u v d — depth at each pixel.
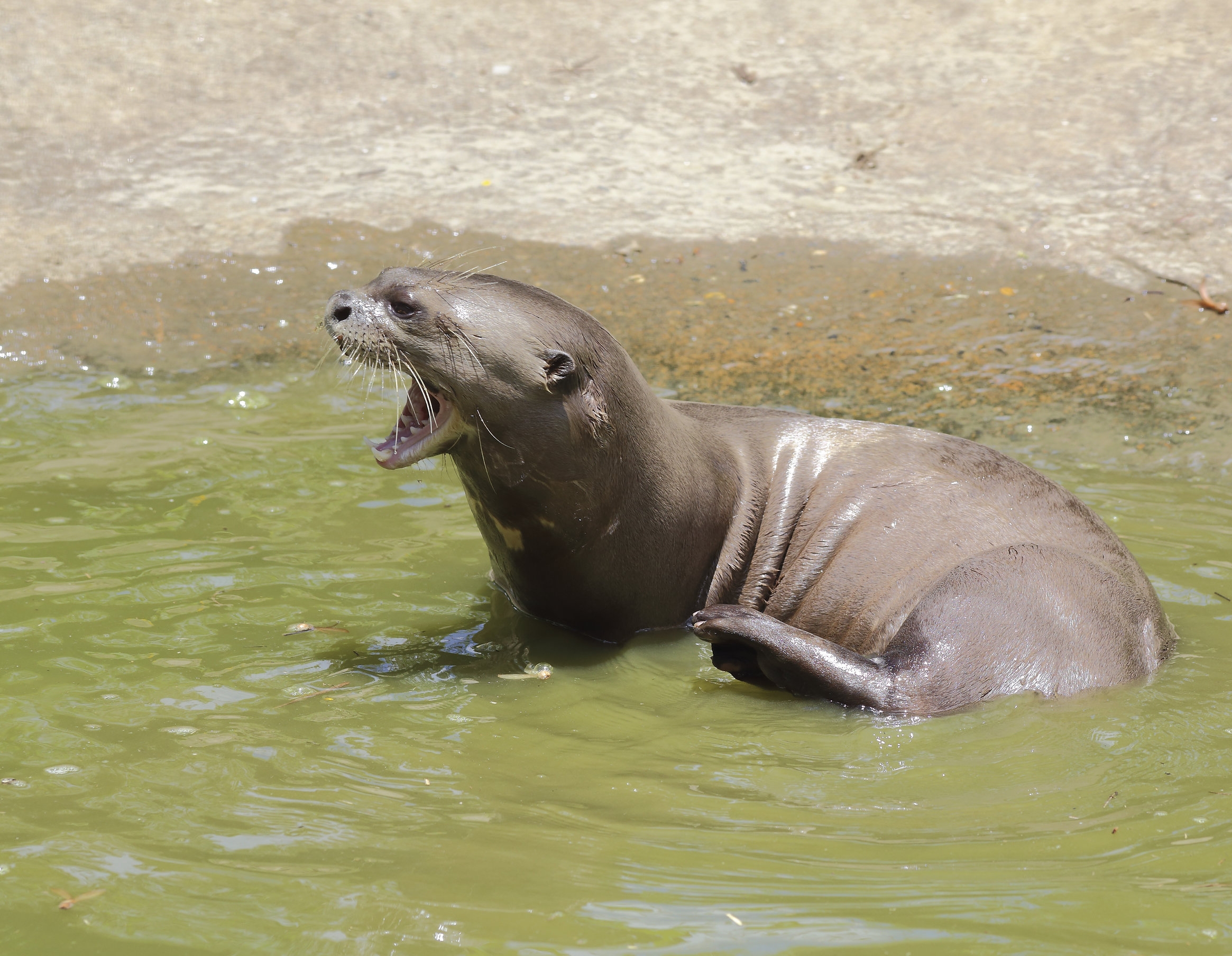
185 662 18.80
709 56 45.66
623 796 15.59
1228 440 27.25
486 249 36.78
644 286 35.16
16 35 44.28
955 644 18.25
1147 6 45.91
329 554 22.61
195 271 35.56
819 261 36.28
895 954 12.25
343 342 19.16
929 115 42.28
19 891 13.20
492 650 19.94
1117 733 17.08
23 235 36.62
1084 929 12.63
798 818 15.05
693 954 12.23
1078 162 39.47
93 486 24.95
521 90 44.16
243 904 13.02
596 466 19.42
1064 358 31.00
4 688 17.83
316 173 40.06
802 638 18.36
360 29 46.47
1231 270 34.44
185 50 44.75
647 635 20.97
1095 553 19.81
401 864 13.80
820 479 21.38
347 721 17.42
